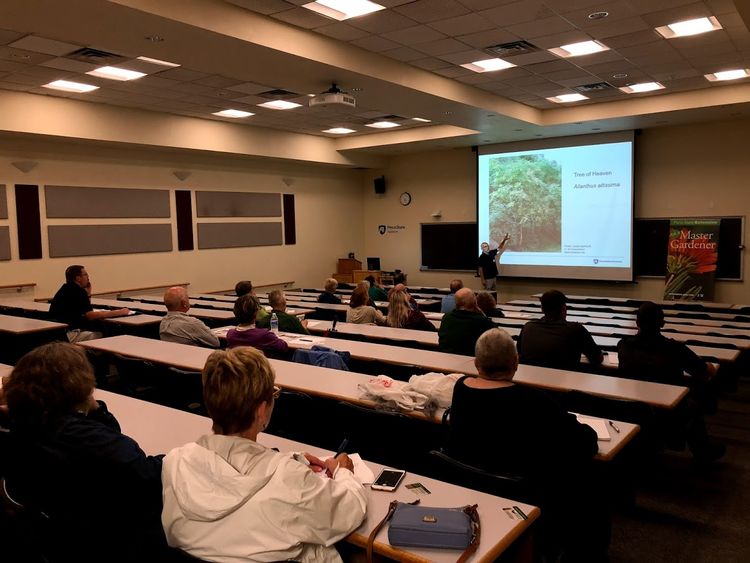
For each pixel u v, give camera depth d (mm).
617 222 10656
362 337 5121
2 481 1961
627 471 2994
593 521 2494
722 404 5145
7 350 5793
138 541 1602
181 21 4699
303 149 11586
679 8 5281
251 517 1457
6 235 8281
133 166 9742
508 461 2170
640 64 7145
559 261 11328
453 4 5117
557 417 2154
